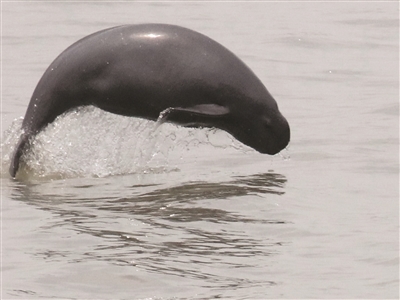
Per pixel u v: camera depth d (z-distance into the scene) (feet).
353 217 145.59
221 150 188.14
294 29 320.91
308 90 241.35
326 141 193.26
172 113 166.61
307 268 124.36
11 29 317.22
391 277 121.08
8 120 205.26
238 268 124.16
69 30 316.19
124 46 167.32
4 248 130.82
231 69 167.53
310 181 166.30
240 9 361.71
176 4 370.32
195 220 142.92
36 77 250.16
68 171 172.55
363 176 169.48
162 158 181.68
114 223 140.97
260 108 169.89
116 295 115.96
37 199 155.02
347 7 365.20
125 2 370.12
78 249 130.11
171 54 165.58
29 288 117.91
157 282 119.24
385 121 208.74
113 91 167.53
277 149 174.29
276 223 142.31
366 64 273.13
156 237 134.82
